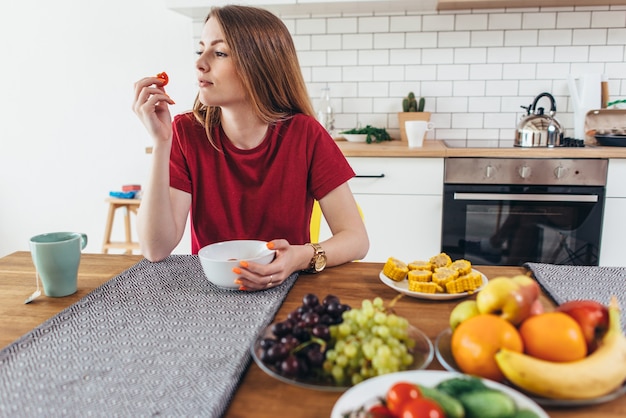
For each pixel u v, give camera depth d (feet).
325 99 9.91
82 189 11.16
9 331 2.78
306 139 4.57
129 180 10.98
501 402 1.70
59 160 11.06
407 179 8.14
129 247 9.91
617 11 9.02
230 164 4.58
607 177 7.72
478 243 8.21
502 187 7.95
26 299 3.22
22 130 11.00
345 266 3.89
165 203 3.95
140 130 10.71
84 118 10.80
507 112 9.64
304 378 2.15
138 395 2.09
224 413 2.03
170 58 10.32
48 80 10.69
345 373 2.15
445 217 8.17
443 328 2.74
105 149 10.90
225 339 2.60
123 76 10.51
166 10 10.11
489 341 2.00
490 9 9.27
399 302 3.13
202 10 9.21
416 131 8.41
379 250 8.45
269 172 4.54
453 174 8.04
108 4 10.23
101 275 3.70
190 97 10.43
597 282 3.37
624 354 1.99
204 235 4.69
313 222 5.12
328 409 2.01
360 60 9.79
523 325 2.06
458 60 9.55
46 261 3.17
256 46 4.19
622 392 1.97
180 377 2.23
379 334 2.19
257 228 4.61
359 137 9.27
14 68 10.72
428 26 9.48
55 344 2.57
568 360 1.95
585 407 1.99
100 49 10.45
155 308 3.02
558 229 8.00
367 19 9.61
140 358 2.41
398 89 9.81
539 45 9.31
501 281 2.15
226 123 4.51
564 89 9.42
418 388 1.77
